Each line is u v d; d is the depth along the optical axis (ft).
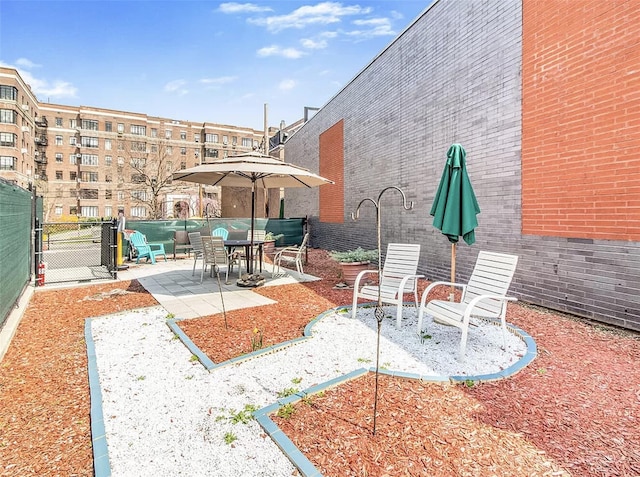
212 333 14.08
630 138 13.14
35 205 24.17
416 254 17.10
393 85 29.30
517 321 15.02
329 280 25.31
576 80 15.02
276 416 8.29
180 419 8.36
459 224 13.88
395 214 29.09
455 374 10.30
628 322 13.41
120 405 8.96
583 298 15.02
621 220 13.51
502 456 6.73
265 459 6.97
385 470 6.42
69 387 9.95
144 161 112.68
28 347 12.88
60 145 156.56
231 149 190.70
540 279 16.90
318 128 47.32
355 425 7.83
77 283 24.45
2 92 121.29
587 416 8.02
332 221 42.73
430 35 24.57
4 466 6.80
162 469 6.72
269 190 70.49
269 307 17.94
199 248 27.48
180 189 101.04
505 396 8.98
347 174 38.42
